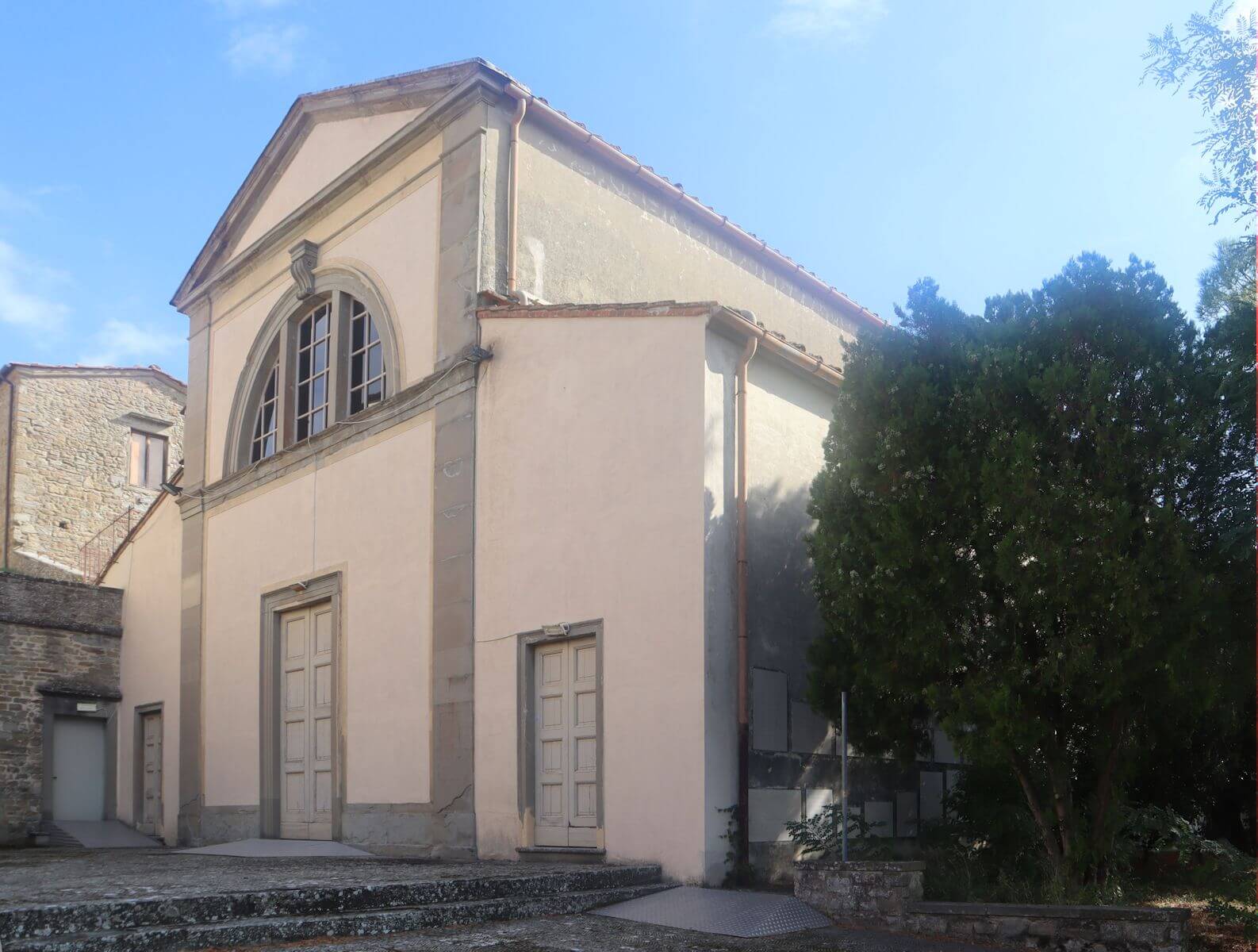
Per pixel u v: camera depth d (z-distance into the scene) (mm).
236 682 15320
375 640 12906
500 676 11203
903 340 9008
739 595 9969
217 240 17156
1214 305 10258
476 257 12281
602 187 14023
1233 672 7793
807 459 11367
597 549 10523
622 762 9875
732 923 7746
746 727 9727
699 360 10094
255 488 15555
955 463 8328
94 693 18125
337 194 14711
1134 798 10125
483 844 11055
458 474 12102
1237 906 8227
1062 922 7039
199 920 6762
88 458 24359
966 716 8078
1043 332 8281
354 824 12750
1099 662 7660
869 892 7887
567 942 7055
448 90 13133
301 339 15727
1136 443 7715
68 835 16891
